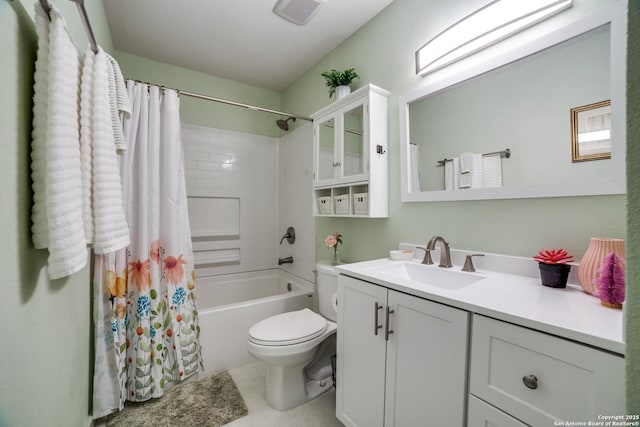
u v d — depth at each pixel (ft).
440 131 4.55
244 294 8.96
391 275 3.92
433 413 2.88
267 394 5.11
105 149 2.55
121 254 4.88
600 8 3.00
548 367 2.07
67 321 3.01
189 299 5.75
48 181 1.88
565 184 3.21
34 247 2.01
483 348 2.46
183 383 5.60
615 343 1.77
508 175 3.71
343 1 5.49
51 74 1.93
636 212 0.98
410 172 5.01
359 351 3.87
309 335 4.69
